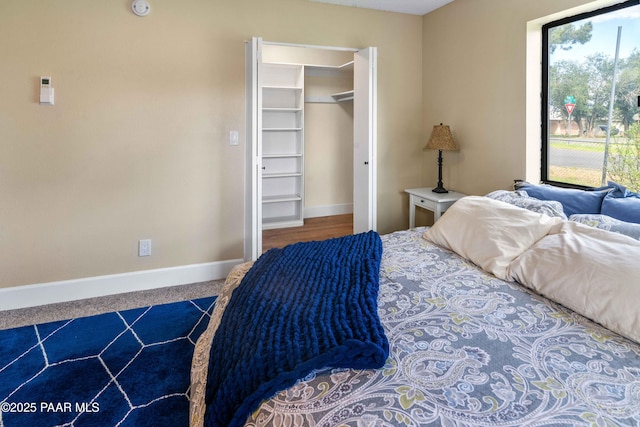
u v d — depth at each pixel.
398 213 4.01
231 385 1.06
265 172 5.22
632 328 1.20
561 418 0.88
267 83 5.08
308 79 5.35
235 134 3.22
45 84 2.66
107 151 2.88
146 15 2.87
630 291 1.25
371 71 3.32
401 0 3.41
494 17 3.02
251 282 1.62
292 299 1.40
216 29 3.08
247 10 3.16
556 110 2.72
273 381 0.99
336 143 5.64
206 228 3.23
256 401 0.99
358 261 1.80
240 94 3.20
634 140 2.25
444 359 1.10
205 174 3.17
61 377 1.93
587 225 1.82
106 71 2.81
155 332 2.39
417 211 4.05
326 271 1.66
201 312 2.67
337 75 5.52
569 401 0.94
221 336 1.35
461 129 3.45
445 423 0.86
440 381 1.00
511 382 1.00
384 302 1.47
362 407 0.91
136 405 1.74
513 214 1.96
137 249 3.04
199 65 3.06
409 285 1.63
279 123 5.22
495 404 0.92
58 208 2.80
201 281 3.25
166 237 3.12
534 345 1.18
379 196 3.90
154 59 2.93
